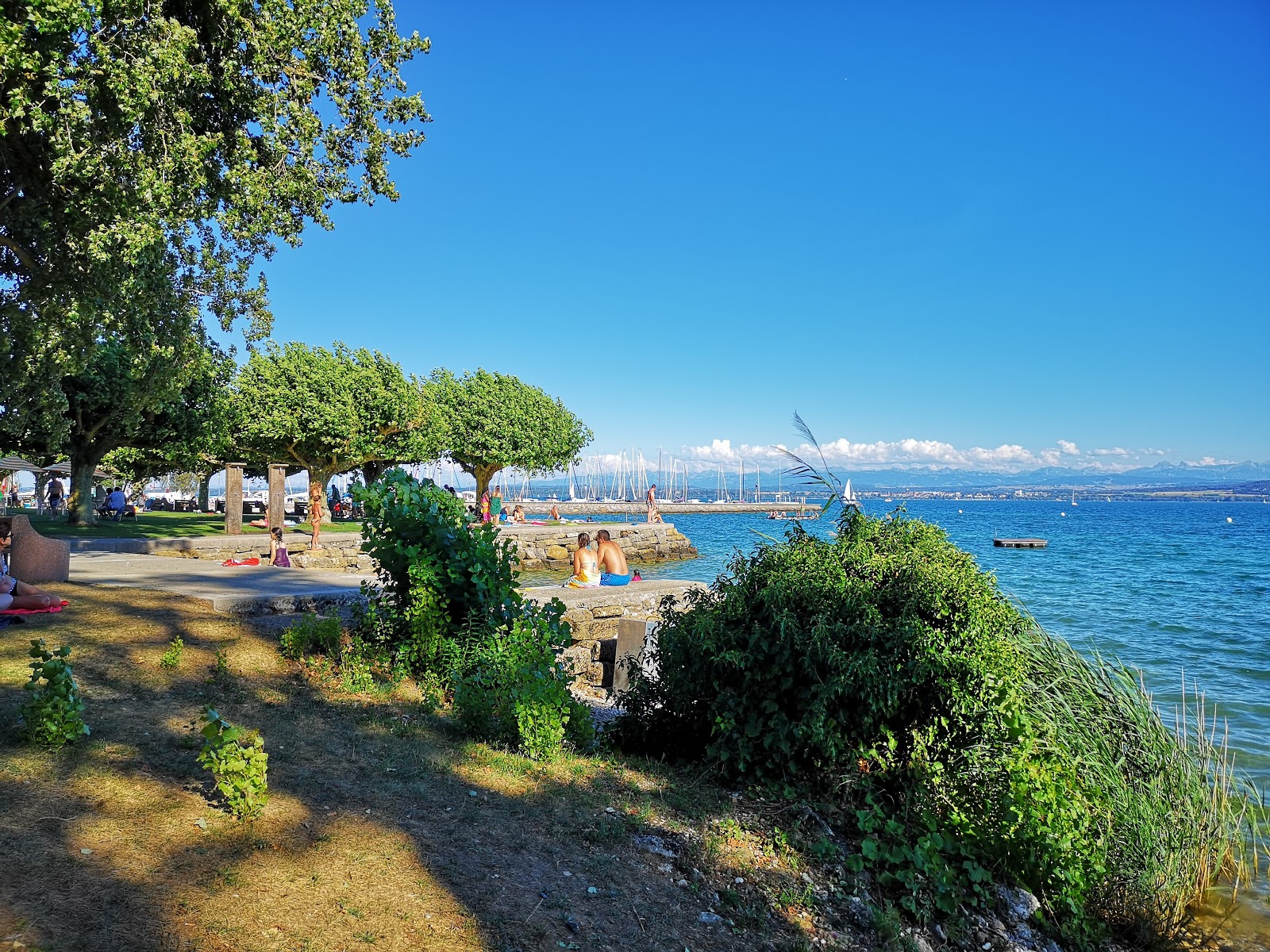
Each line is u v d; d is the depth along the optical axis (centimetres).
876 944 442
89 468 2822
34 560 1014
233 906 320
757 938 410
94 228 1141
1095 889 548
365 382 4394
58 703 453
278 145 1223
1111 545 6172
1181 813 640
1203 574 3575
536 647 693
